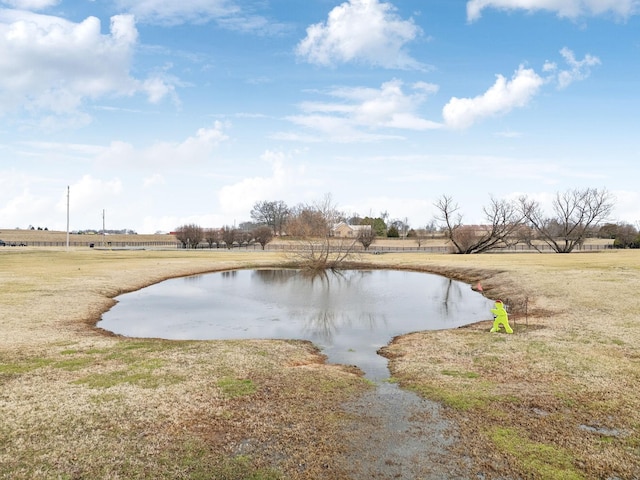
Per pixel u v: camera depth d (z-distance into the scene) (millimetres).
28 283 28094
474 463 7375
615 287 24391
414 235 121375
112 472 6918
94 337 15984
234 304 25828
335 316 22406
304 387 10906
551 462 7355
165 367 12117
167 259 52219
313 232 50625
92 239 125250
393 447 7914
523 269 35875
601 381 10953
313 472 7086
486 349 14281
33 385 10484
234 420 8891
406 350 14969
